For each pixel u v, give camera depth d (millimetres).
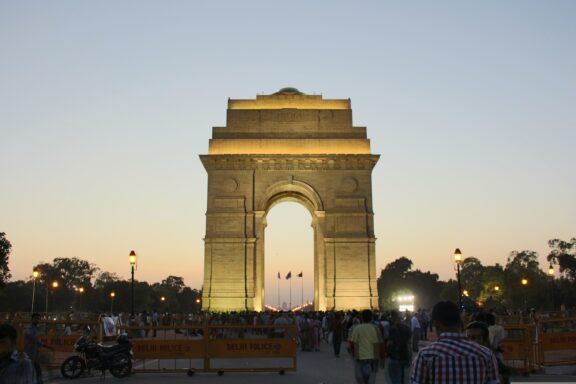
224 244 92750
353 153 96812
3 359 13523
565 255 199125
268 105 100375
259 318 72562
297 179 95312
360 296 91562
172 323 89438
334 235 93625
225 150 97125
